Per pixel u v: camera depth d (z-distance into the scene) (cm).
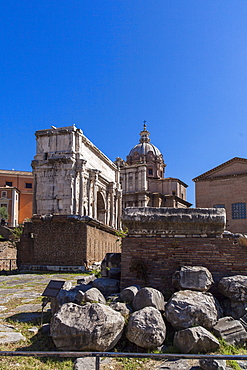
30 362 716
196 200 6156
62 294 983
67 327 739
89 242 2811
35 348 786
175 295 870
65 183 4438
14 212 7325
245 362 714
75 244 2762
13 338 855
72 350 735
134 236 1119
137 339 759
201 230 1084
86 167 4681
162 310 881
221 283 956
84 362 711
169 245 1088
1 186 7675
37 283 1922
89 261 2794
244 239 1034
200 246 1071
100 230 3147
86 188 4769
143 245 1104
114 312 786
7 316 1084
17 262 2938
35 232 2856
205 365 654
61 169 4459
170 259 1080
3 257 3506
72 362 716
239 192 5853
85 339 727
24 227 2956
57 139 4562
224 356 495
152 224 1106
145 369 684
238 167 6009
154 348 761
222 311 914
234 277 958
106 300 1003
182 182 8512
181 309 819
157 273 1077
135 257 1102
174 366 693
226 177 5988
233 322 845
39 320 1010
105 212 5600
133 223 1112
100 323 739
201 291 929
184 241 1084
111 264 1264
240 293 916
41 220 2842
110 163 5884
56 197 4434
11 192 7381
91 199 4816
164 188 8244
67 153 4462
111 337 744
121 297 966
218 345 750
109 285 1107
